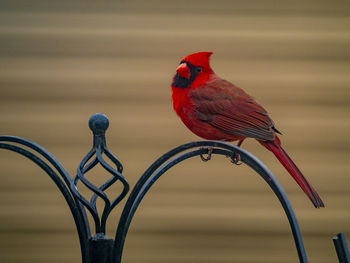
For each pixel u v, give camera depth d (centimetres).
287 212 324
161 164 366
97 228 334
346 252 315
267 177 339
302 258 310
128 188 338
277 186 332
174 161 382
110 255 332
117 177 335
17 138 369
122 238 336
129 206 344
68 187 354
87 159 339
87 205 331
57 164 360
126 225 340
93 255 329
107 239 332
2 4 840
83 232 350
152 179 364
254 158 349
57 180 356
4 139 370
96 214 333
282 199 327
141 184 355
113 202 339
